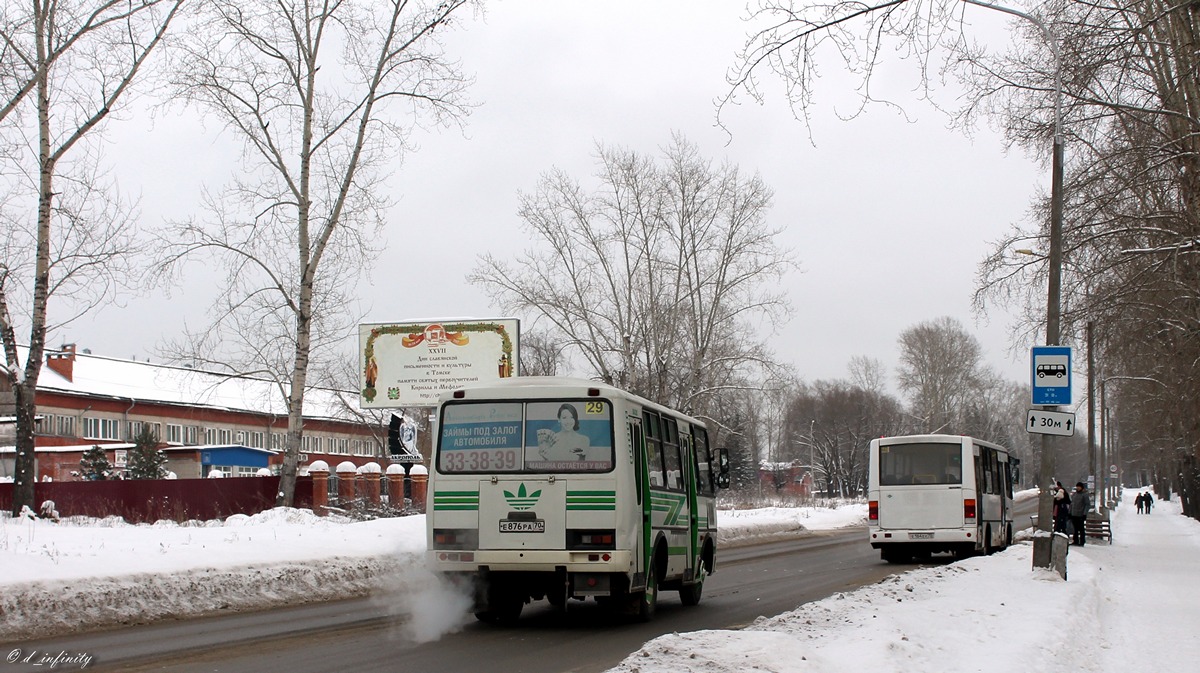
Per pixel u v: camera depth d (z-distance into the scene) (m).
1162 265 21.17
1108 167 20.58
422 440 55.16
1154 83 19.81
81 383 68.81
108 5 26.58
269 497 34.25
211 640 12.84
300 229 30.92
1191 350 26.73
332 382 46.69
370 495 33.31
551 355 55.94
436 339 34.91
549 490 14.02
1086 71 17.92
